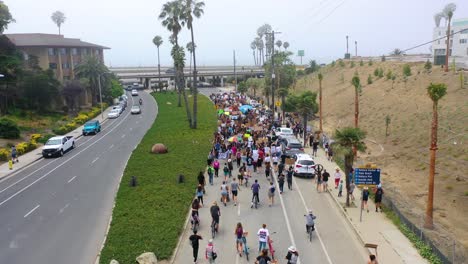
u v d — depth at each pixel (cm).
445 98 4934
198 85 15312
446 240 2027
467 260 1780
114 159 3956
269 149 3650
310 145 4275
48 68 7475
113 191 2872
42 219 2362
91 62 8300
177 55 6353
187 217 2320
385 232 2088
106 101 8981
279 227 2186
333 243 1989
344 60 10900
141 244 1895
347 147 2458
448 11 6094
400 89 6150
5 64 5994
